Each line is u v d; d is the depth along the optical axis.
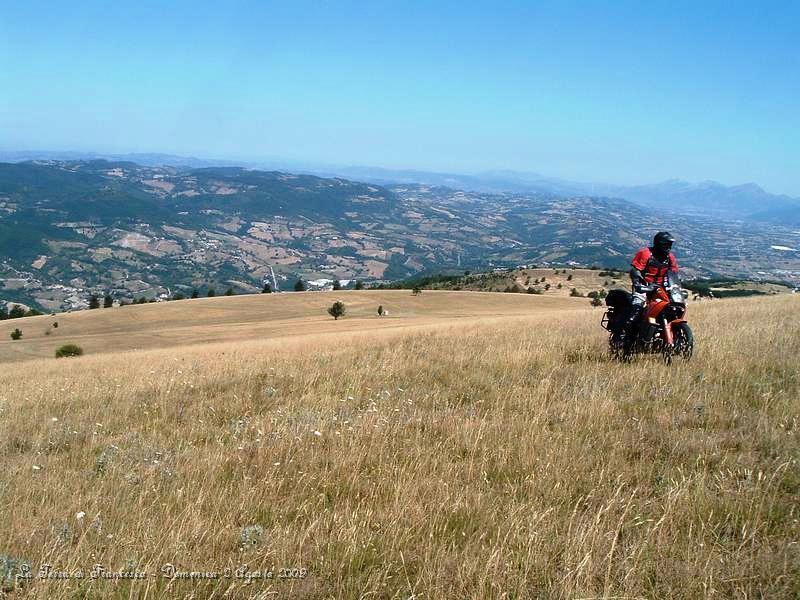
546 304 97.81
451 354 10.73
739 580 3.10
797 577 3.10
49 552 3.55
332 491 4.57
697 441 5.08
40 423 7.52
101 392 9.62
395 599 3.11
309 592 3.17
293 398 7.93
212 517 4.00
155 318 90.31
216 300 104.50
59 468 5.43
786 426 5.34
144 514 4.15
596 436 5.49
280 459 5.23
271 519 4.09
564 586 3.04
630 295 9.20
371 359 10.59
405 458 5.14
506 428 5.85
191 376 10.37
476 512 3.98
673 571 3.20
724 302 23.08
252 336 66.44
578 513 3.99
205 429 6.66
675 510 3.83
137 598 3.10
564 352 9.84
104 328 85.00
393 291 112.94
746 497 3.93
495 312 90.06
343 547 3.55
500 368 8.95
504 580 3.14
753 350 8.52
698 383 7.03
